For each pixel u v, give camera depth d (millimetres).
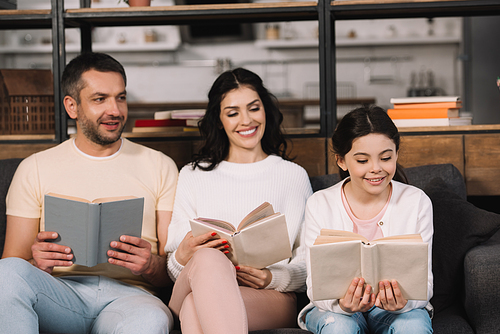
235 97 1759
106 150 1754
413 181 1865
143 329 1348
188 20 2334
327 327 1307
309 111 6250
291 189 1775
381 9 2115
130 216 1473
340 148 1452
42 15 2178
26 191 1686
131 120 5898
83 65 1679
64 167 1719
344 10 2115
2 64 6441
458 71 6129
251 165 1801
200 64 6422
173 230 1704
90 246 1424
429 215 1479
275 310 1519
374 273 1242
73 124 5070
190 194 1773
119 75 1715
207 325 1254
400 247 1214
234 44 6410
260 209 1518
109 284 1600
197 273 1354
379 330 1408
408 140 2080
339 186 1583
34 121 2299
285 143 1955
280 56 6391
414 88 6082
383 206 1507
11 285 1321
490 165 2043
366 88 6301
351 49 6293
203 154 1863
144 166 1793
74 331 1533
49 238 1452
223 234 1438
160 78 6477
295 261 1653
